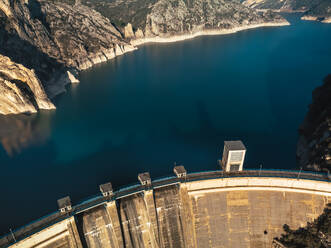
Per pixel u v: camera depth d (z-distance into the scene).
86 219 76.38
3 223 88.56
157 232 81.56
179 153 127.25
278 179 84.06
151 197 82.00
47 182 109.25
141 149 132.00
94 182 108.50
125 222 80.56
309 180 82.50
